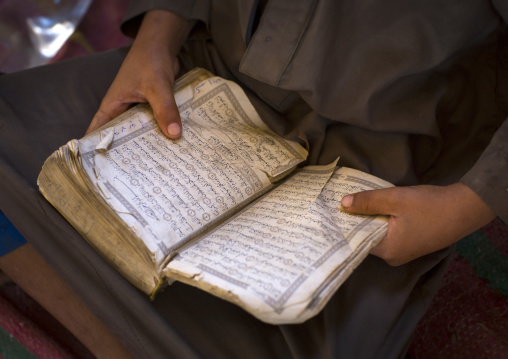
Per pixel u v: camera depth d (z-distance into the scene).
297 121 0.97
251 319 0.79
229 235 0.74
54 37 1.67
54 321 1.13
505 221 0.77
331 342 0.73
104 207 0.73
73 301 0.96
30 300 1.15
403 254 0.79
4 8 1.65
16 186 0.81
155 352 0.80
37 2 1.69
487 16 0.85
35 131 0.94
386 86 0.85
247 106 0.96
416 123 0.88
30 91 0.99
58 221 0.78
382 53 0.84
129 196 0.75
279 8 0.88
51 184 0.77
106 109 0.95
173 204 0.77
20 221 0.86
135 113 0.89
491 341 1.02
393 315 0.81
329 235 0.72
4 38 1.63
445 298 1.11
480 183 0.76
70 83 1.03
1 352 1.07
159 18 1.04
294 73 0.87
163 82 0.93
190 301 0.79
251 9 0.93
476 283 1.12
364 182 0.85
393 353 0.82
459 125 0.94
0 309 1.10
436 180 0.92
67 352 1.07
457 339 1.04
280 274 0.64
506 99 0.90
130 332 0.80
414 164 0.95
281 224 0.75
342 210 0.80
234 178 0.84
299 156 0.92
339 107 0.89
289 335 0.74
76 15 1.71
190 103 0.93
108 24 1.72
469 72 0.91
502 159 0.76
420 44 0.83
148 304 0.75
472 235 1.21
